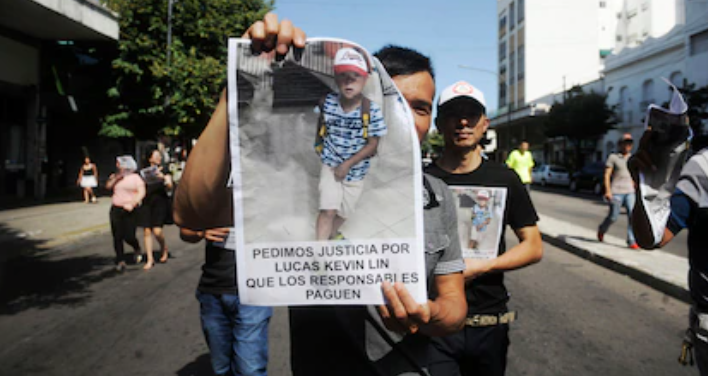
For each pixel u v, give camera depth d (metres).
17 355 3.63
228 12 16.64
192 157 1.15
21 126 15.20
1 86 13.69
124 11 15.48
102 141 19.61
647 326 4.14
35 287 5.57
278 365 3.43
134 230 6.54
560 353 3.56
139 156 18.02
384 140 1.06
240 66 1.04
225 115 1.11
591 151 33.31
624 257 6.41
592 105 29.14
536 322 4.25
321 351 1.34
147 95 16.23
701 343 1.82
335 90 1.05
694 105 19.48
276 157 1.05
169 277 6.02
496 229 2.22
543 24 45.00
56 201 14.77
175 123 16.08
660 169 1.74
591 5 44.69
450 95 2.24
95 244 8.55
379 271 1.06
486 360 2.08
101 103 16.98
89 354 3.64
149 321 4.38
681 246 7.97
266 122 1.05
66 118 18.20
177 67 15.29
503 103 52.94
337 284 1.06
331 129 1.05
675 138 1.68
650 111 1.69
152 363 3.46
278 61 1.04
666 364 3.37
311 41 1.04
